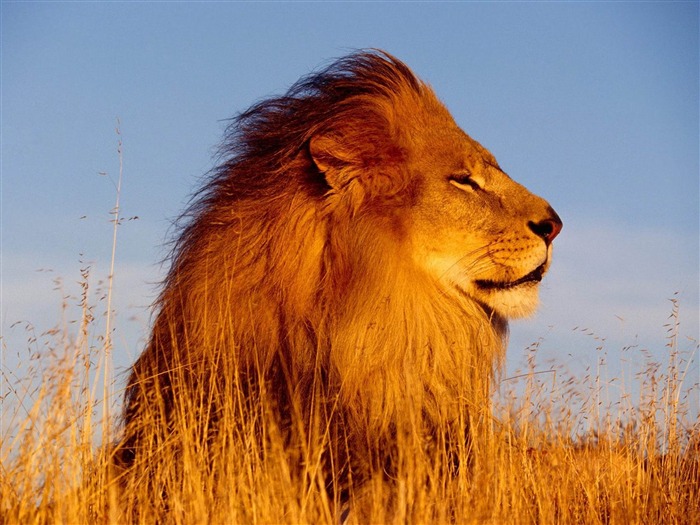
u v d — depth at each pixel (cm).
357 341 543
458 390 566
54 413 468
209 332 545
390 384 547
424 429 543
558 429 573
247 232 562
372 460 530
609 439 587
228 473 470
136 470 514
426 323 566
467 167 588
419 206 575
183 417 498
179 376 524
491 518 479
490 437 534
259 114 611
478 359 589
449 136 598
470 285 585
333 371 539
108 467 493
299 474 503
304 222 560
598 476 568
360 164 569
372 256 556
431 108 614
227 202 576
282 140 587
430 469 495
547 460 560
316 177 567
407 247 570
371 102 584
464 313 584
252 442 489
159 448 493
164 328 575
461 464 510
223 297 549
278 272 553
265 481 471
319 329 546
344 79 604
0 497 464
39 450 468
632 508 529
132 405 539
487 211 585
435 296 574
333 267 556
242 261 557
